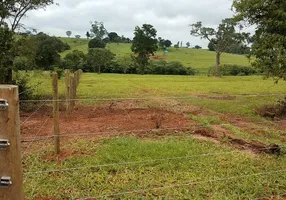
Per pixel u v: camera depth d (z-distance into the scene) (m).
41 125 8.59
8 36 11.02
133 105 12.85
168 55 83.94
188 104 13.42
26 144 6.60
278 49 10.09
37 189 4.37
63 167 5.23
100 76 38.25
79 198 4.15
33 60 13.65
